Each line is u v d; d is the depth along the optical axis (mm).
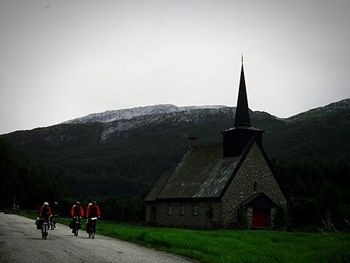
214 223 57750
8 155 162625
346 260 20359
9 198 148750
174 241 29484
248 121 62875
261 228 57906
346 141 167875
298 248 26953
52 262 18812
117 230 42844
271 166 62031
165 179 74375
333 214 62969
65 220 67812
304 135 185375
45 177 170000
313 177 87938
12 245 25938
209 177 62594
